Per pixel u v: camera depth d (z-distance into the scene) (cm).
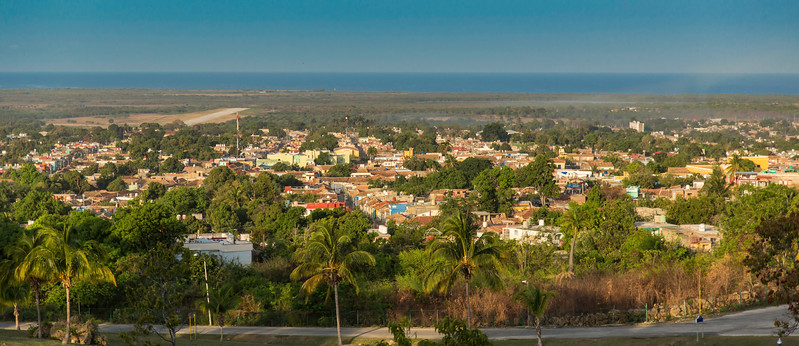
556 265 10931
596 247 11675
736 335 6950
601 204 16475
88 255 6969
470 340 5528
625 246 11350
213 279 9212
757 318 7719
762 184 19462
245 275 10262
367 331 8131
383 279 9906
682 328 7519
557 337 7431
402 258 10506
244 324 8588
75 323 7325
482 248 7269
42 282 7231
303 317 8638
